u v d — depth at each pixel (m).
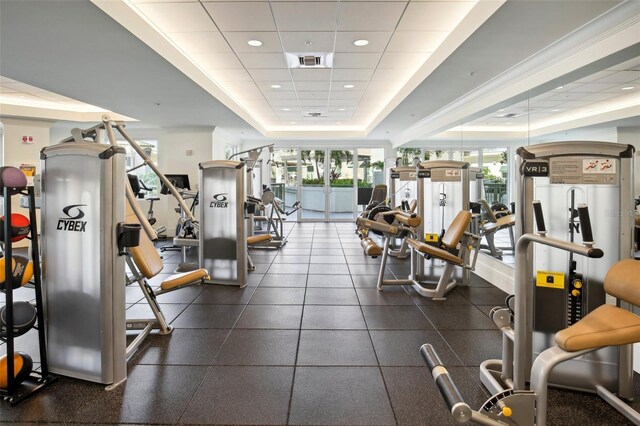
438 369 1.55
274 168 11.76
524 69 4.26
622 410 2.00
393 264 5.79
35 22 3.08
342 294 4.21
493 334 3.09
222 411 2.05
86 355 2.30
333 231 9.55
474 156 6.21
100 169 2.21
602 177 2.15
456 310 3.68
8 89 6.21
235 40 4.20
